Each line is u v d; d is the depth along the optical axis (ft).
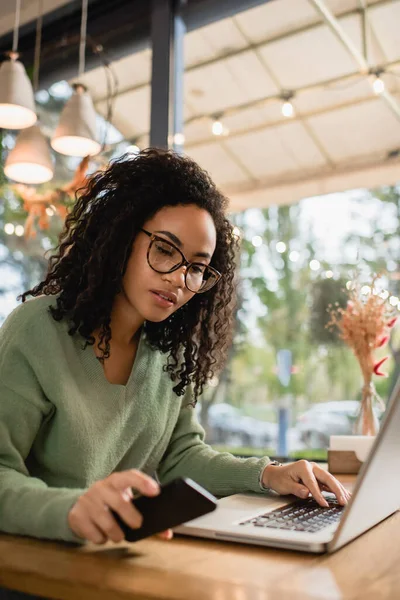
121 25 10.93
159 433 3.75
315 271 13.55
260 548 2.41
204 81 11.48
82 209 3.72
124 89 10.94
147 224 3.38
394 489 3.00
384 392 8.11
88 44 11.27
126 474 2.25
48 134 11.18
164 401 3.80
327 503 3.14
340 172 12.32
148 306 3.35
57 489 2.54
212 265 4.09
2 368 3.01
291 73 10.97
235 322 13.84
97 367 3.33
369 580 2.01
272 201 13.15
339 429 12.14
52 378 3.06
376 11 9.45
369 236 12.77
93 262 3.34
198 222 3.39
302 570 2.12
